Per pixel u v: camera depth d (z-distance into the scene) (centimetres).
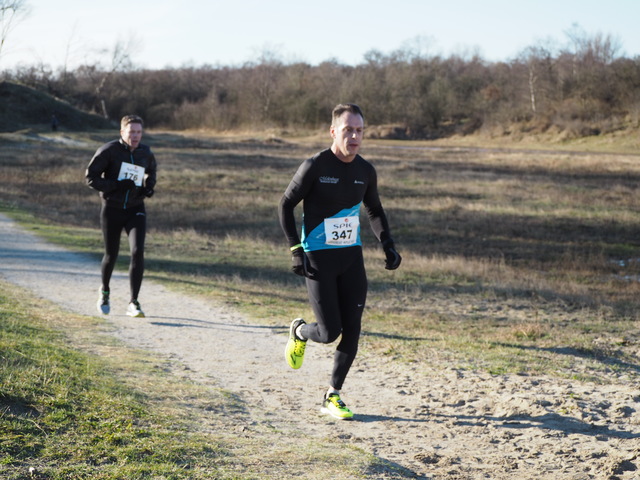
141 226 694
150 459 305
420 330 747
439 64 8350
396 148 5488
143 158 680
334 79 8256
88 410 356
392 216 2062
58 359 456
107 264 702
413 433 399
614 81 6444
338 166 405
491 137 6888
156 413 375
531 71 7006
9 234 1420
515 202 2380
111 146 664
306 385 502
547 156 4372
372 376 533
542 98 6869
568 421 424
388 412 439
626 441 390
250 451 335
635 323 862
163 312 773
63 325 635
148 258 1263
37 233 1466
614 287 1233
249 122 8369
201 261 1284
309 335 425
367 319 811
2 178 2656
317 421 412
